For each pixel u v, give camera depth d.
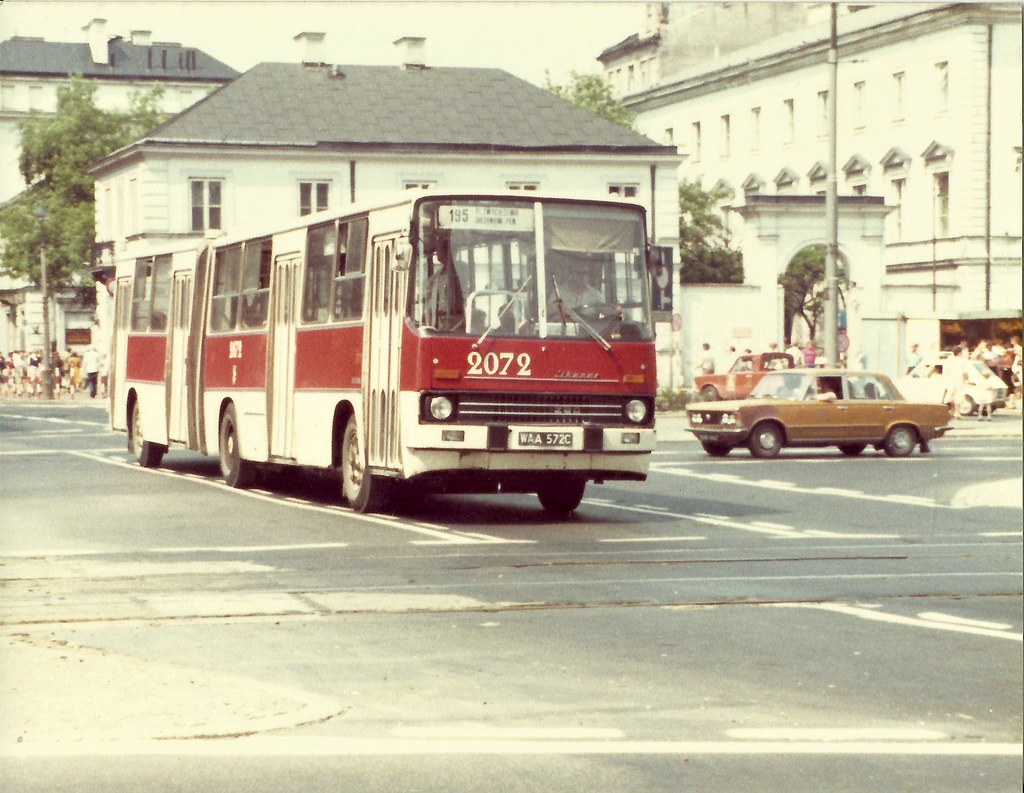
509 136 83.12
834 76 51.25
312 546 20.75
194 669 12.05
